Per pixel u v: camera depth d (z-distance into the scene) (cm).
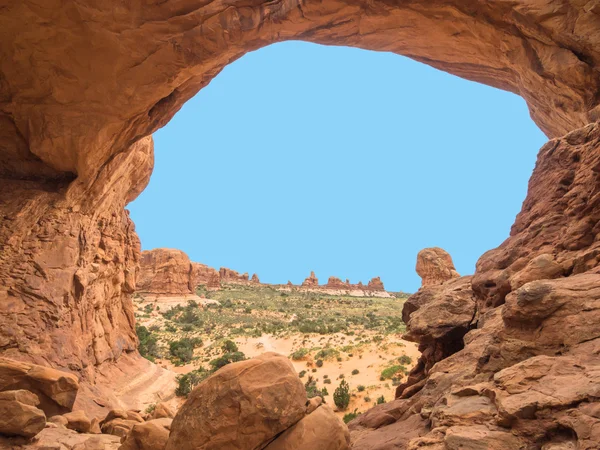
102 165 2069
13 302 1705
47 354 1706
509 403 581
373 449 830
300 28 1752
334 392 3166
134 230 3100
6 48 1698
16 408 863
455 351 1271
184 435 650
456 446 576
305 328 5684
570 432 520
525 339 702
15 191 1898
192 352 4656
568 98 1742
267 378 668
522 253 1082
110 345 2414
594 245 866
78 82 1780
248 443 636
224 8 1642
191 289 8100
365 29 1822
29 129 1880
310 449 641
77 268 1952
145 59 1722
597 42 1547
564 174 1080
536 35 1677
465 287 1323
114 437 1088
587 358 605
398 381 3359
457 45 1914
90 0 1549
